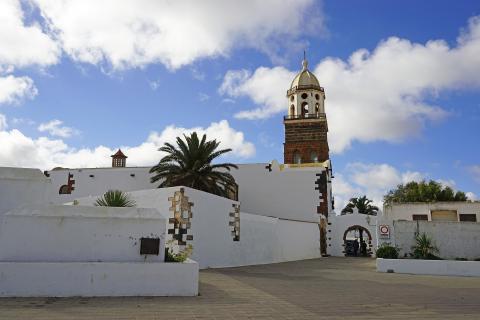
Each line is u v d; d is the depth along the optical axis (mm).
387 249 18422
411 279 14914
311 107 45219
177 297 9336
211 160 26766
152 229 9891
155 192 17094
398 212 30234
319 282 13398
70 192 34625
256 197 34750
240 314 7711
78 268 9062
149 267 9461
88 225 9539
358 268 19781
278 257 24719
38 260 9133
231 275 14766
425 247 18281
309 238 30391
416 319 7680
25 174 11836
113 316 7176
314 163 39000
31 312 7312
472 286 13008
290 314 7852
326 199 34938
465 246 18484
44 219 9320
